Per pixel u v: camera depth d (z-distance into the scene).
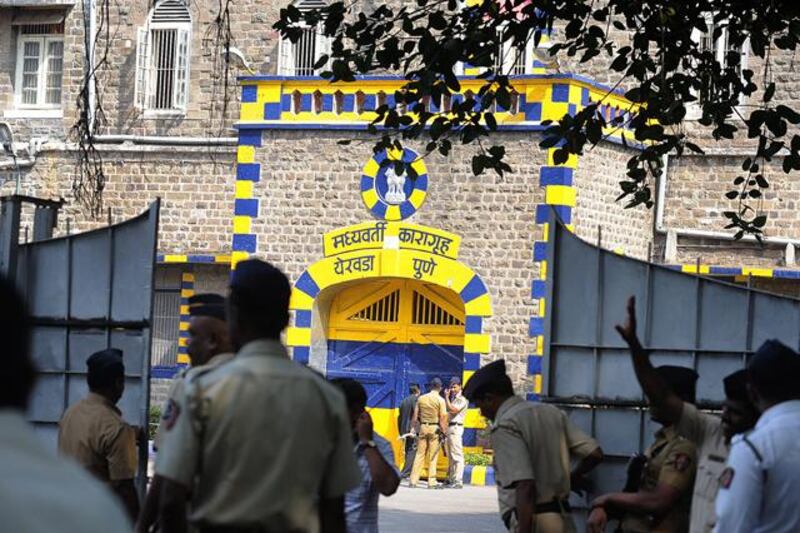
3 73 40.06
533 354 31.91
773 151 17.62
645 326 13.51
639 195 18.36
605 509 10.64
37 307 15.71
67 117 39.28
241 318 7.87
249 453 7.56
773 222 34.38
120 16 39.06
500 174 17.53
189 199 38.22
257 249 33.81
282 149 33.66
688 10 17.47
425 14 17.69
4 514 3.81
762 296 13.21
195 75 38.50
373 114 33.03
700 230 34.72
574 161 31.88
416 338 33.56
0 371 4.14
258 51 38.19
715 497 9.52
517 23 17.48
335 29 17.66
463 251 32.44
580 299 13.75
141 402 15.20
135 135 38.59
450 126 17.58
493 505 28.38
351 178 33.19
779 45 17.50
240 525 7.53
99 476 11.96
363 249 33.06
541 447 11.72
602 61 35.22
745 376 9.28
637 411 13.48
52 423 15.62
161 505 7.66
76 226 39.00
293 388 7.71
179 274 38.00
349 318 33.94
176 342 37.84
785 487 8.17
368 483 11.87
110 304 15.44
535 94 31.88
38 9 39.81
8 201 16.09
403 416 32.44
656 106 17.73
